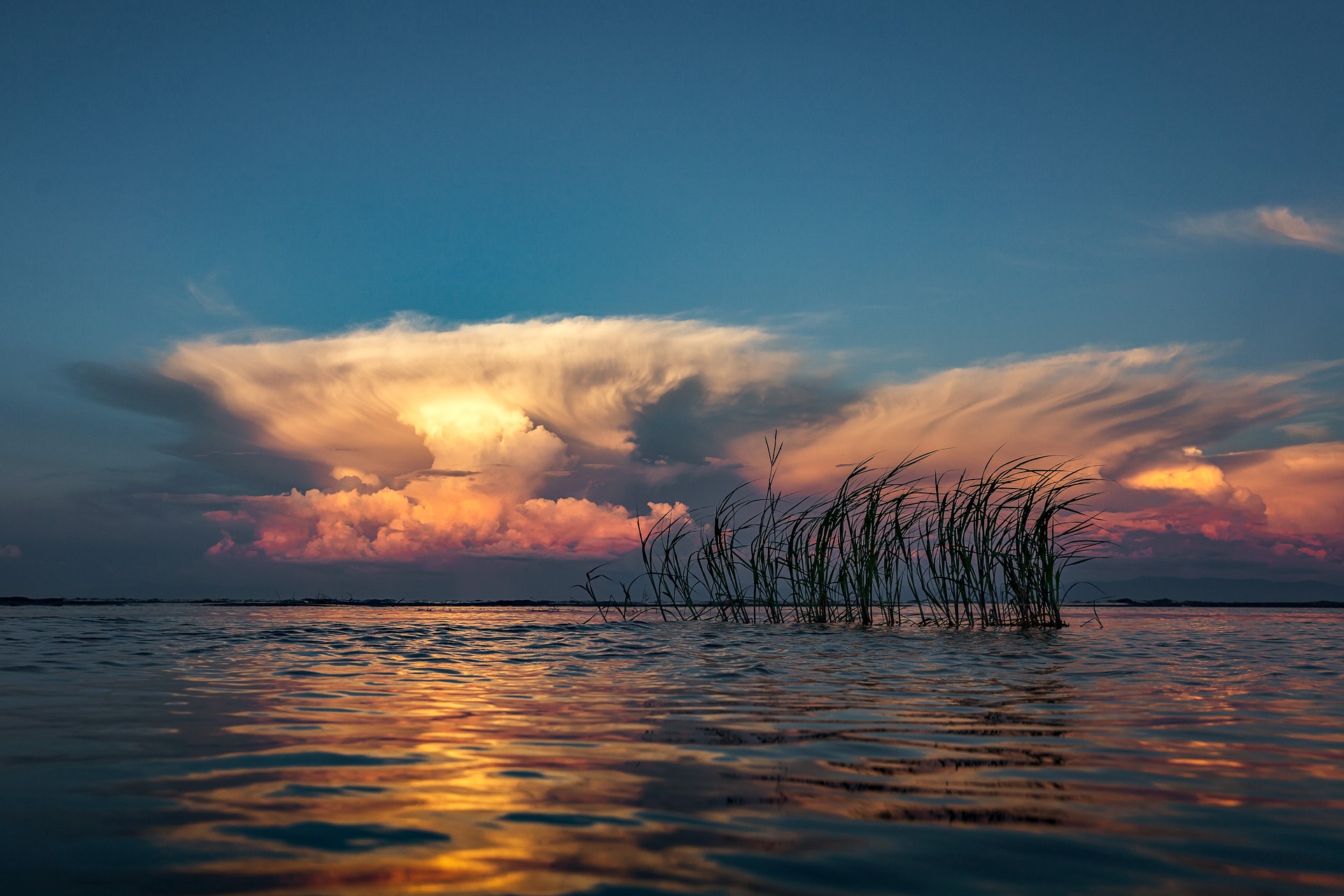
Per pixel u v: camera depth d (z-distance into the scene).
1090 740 4.79
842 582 17.98
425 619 20.02
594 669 8.79
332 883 2.44
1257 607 44.81
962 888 2.43
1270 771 4.00
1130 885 2.47
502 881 2.45
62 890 2.37
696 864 2.62
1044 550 17.16
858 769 3.97
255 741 4.64
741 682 7.64
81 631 14.11
